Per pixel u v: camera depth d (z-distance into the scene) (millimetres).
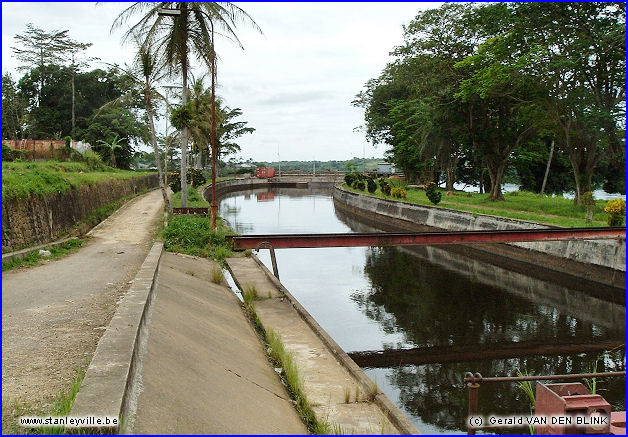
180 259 16109
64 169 27609
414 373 10867
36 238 15359
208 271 15953
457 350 12344
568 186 47719
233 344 9055
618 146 26188
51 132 55531
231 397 6336
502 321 14844
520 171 47375
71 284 10656
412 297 17484
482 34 30547
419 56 36094
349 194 51969
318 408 7012
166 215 23672
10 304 8875
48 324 7621
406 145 48312
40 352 6359
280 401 7164
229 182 74938
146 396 5156
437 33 34469
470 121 33750
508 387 10133
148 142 59406
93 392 4656
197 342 7973
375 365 11328
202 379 6434
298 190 84250
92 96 58094
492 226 26312
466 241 16703
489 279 20594
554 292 18516
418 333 13617
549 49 25438
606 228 18109
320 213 46625
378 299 17188
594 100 25141
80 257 14406
